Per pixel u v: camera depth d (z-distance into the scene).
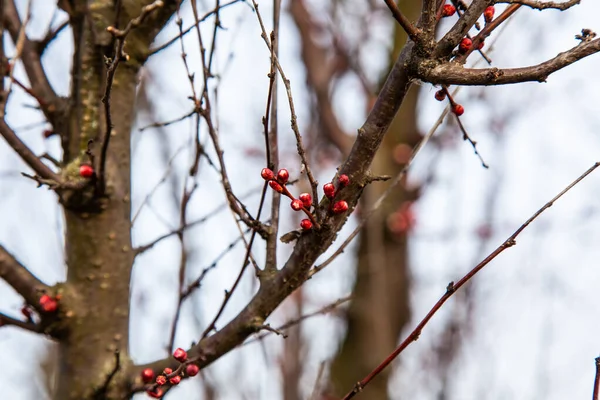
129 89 1.69
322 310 1.68
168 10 1.70
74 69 1.69
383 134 1.59
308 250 1.60
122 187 1.69
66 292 1.67
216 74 1.67
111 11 1.69
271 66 1.59
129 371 1.66
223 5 1.68
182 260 1.70
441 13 1.59
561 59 1.55
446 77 1.57
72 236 1.68
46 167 1.66
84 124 1.68
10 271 1.66
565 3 1.58
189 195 1.70
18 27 1.70
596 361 1.58
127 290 1.69
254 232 1.63
